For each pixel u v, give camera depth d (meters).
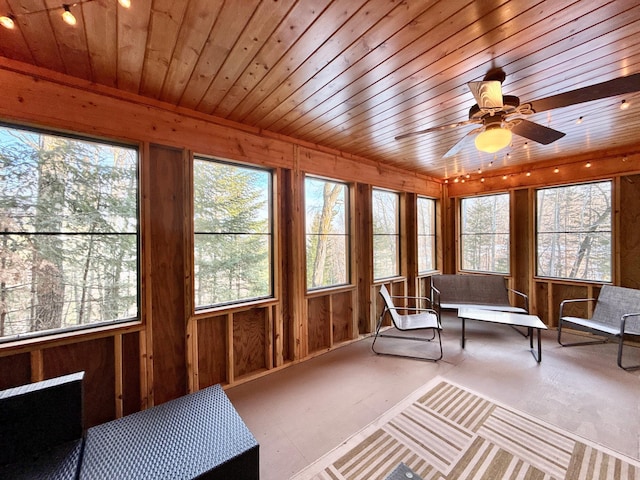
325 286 3.56
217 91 2.12
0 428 1.31
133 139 2.17
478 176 4.86
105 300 2.14
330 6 1.30
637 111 2.43
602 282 3.70
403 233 4.56
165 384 2.36
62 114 1.91
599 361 2.98
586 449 1.75
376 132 2.96
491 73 1.86
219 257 2.70
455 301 4.36
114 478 1.20
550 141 2.16
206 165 2.63
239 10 1.33
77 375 1.55
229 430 1.50
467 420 2.05
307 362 3.11
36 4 1.29
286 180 3.11
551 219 4.15
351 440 1.89
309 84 2.01
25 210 1.88
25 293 1.88
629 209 3.50
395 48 1.61
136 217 2.26
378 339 3.78
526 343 3.53
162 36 1.52
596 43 1.56
